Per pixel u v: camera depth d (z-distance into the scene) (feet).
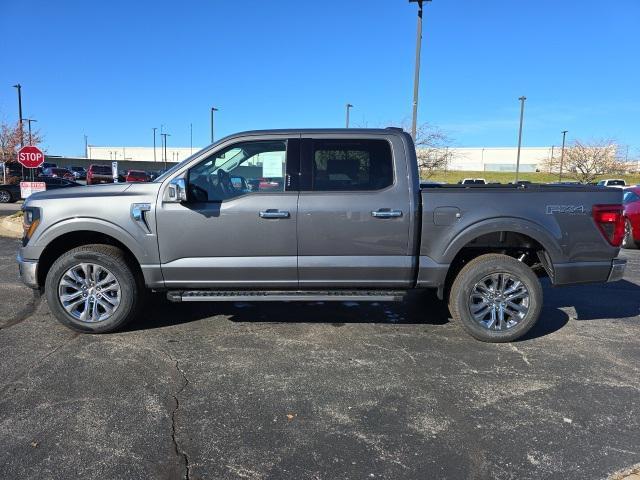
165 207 15.46
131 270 16.10
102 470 9.30
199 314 18.66
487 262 15.88
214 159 15.85
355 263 15.67
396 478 9.20
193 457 9.76
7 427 10.69
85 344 15.47
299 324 17.70
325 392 12.51
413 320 18.34
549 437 10.62
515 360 14.73
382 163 15.79
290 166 15.75
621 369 14.16
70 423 10.89
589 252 15.85
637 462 9.77
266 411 11.54
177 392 12.39
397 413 11.54
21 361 14.12
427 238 15.67
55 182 90.68
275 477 9.19
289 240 15.56
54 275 15.90
